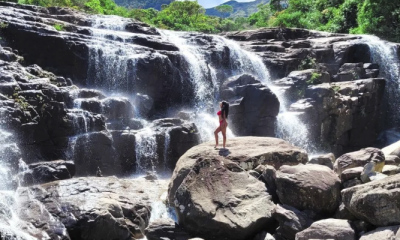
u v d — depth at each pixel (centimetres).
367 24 3869
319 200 1047
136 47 2302
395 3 3794
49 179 1293
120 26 2641
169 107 2312
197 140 1841
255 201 1086
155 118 2161
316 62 2902
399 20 3809
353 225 959
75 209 1064
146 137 1712
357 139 2567
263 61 2791
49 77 1781
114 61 2170
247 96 2214
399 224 902
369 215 939
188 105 2366
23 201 1091
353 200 972
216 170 1141
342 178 1109
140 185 1396
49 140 1493
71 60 2078
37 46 2019
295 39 3344
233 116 2197
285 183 1079
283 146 1418
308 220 1028
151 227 1091
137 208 1171
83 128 1600
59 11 2619
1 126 1305
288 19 4625
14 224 978
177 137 1773
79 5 4322
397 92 3045
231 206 1061
